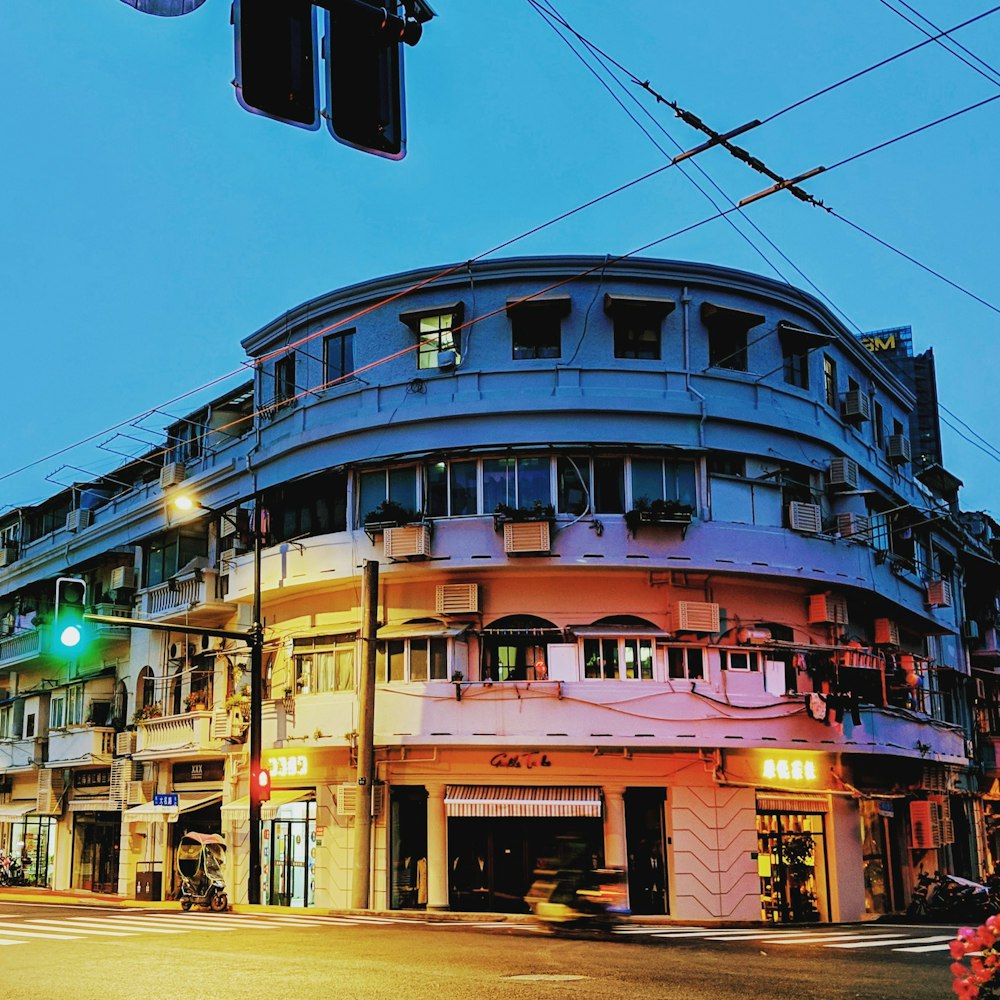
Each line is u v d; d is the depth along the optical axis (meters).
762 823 26.06
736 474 26.73
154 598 34.09
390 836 25.91
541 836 25.48
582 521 25.56
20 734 41.91
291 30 6.40
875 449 31.95
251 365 27.02
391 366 27.59
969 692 38.25
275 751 27.89
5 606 44.69
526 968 12.45
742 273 27.80
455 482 26.44
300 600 28.22
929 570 34.28
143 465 37.78
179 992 10.64
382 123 6.67
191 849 26.11
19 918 20.64
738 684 25.48
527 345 26.91
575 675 25.05
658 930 19.59
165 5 6.16
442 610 25.73
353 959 13.31
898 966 13.14
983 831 37.53
